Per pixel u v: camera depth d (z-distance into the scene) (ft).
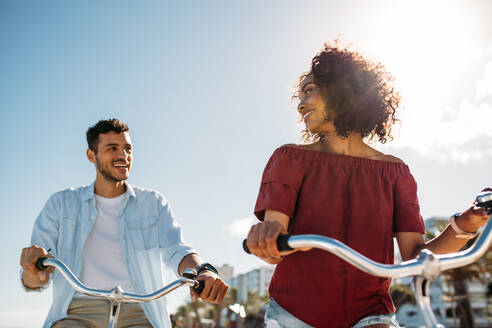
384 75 5.91
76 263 9.00
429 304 3.38
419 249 5.27
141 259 9.33
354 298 5.01
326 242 3.53
